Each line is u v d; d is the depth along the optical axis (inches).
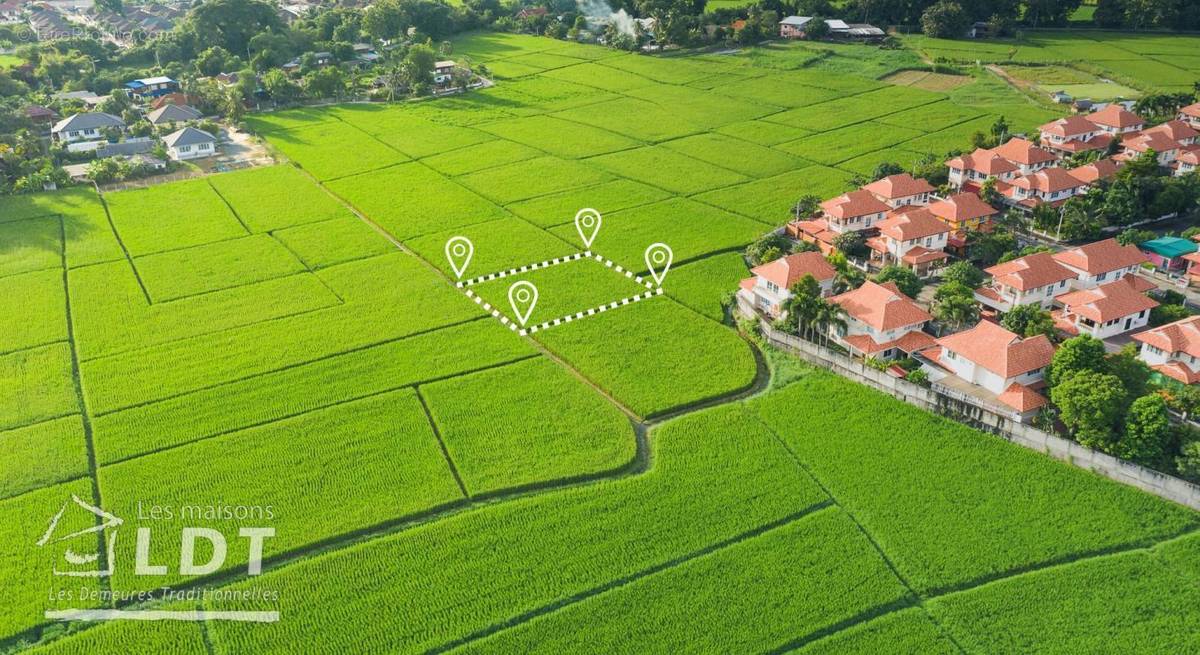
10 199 5639.8
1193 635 2330.2
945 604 2460.6
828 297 3905.0
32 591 2534.5
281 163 6446.9
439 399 3449.8
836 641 2351.1
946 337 3508.9
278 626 2418.8
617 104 7849.4
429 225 5191.9
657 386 3501.5
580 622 2425.0
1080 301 3784.5
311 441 3198.8
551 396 3459.6
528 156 6471.5
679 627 2404.0
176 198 5689.0
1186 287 4178.2
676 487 2938.0
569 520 2797.7
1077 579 2524.6
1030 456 3019.2
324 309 4190.5
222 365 3708.2
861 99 7790.4
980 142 5940.0
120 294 4360.2
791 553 2642.7
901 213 4805.6
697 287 4347.9
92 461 3117.6
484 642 2370.8
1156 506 2770.7
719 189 5713.6
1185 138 5713.6
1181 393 3132.4
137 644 2363.4
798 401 3371.1
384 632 2402.8
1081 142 5920.3
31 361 3747.5
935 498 2844.5
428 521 2819.9
